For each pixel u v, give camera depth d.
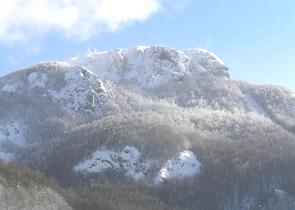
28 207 103.19
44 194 111.62
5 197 100.75
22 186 108.12
